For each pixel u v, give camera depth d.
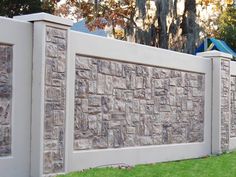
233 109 15.05
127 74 10.80
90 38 9.72
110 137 10.31
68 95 9.05
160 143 11.88
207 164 11.51
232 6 28.14
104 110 10.15
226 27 27.64
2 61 8.09
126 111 10.77
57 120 8.72
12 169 8.20
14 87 8.24
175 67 12.34
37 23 8.47
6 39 8.10
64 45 8.88
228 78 14.42
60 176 8.50
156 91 11.73
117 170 9.60
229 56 14.35
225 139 14.26
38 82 8.42
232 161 12.12
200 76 13.54
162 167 10.68
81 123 9.55
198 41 21.55
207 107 13.81
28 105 8.46
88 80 9.73
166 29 20.91
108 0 24.56
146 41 21.27
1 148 8.09
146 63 11.30
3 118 8.12
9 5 21.20
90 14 24.09
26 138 8.44
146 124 11.40
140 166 10.62
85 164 9.58
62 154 8.84
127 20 24.11
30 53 8.49
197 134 13.38
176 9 21.27
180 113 12.66
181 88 12.70
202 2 24.39
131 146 10.91
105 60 10.18
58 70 8.74
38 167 8.37
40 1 22.20
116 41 10.41
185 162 11.82
